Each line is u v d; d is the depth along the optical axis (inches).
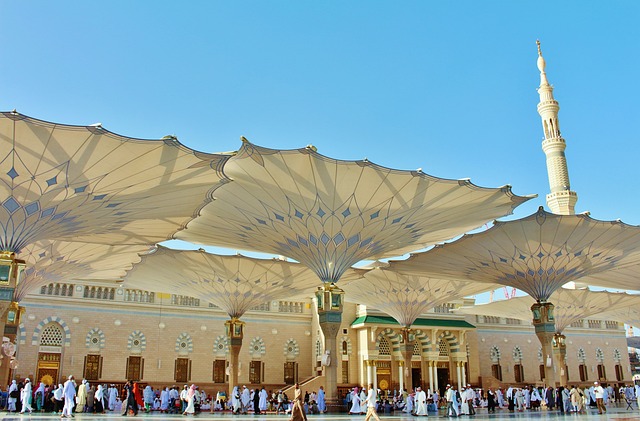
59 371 1581.0
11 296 761.0
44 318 1585.9
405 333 1622.8
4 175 698.8
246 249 1175.0
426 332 1955.0
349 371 1866.4
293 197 924.6
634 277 1491.1
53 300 1606.8
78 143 668.1
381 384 1878.7
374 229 1006.4
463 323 2039.9
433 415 1247.5
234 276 1341.0
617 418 1007.6
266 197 929.5
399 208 956.6
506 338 2274.9
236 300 1424.7
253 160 816.9
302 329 1947.6
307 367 1920.5
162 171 749.9
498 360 2236.7
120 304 1694.1
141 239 1036.5
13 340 1088.8
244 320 1855.3
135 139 669.3
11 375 1502.2
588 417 1053.8
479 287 1627.7
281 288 1425.9
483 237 1141.1
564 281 1268.5
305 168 842.8
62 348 1599.4
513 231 1107.9
